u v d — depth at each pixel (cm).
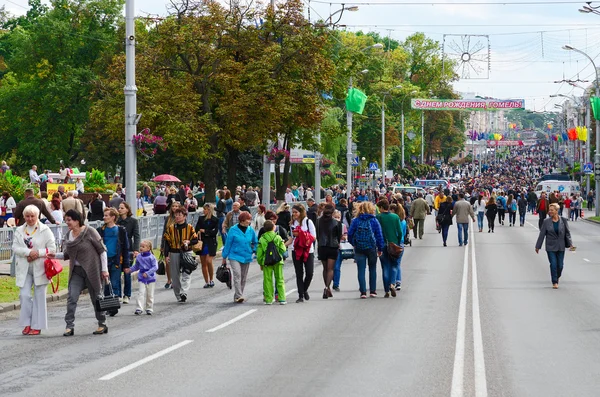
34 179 6512
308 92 5259
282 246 2397
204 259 2877
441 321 2020
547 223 2795
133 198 3722
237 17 5125
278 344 1686
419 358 1523
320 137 6856
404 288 2784
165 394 1223
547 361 1505
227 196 4628
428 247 4797
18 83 10650
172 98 4884
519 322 2011
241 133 5025
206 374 1375
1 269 3056
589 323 1995
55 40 9694
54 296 2553
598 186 9212
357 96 7644
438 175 18150
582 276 3209
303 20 5284
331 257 2523
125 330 1916
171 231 2459
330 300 2480
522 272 3353
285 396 1207
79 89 9462
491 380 1328
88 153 9356
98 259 1866
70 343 1733
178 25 5019
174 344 1694
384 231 2538
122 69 5038
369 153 13950
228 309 2288
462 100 9531
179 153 5069
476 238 5606
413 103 9350
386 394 1218
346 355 1554
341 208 4106
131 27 3684
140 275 2211
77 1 9931
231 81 5006
